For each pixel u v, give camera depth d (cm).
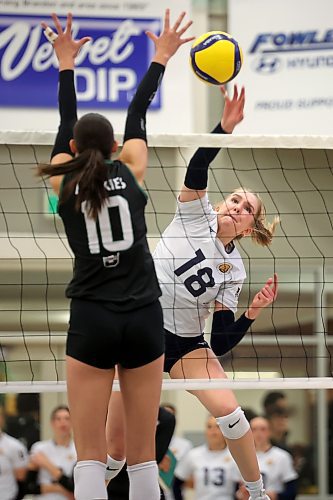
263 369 1482
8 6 1462
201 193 729
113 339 552
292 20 1465
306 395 1490
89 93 1465
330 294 1497
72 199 557
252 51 1466
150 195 1434
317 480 1482
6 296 1491
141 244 562
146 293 560
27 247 1446
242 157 1471
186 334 733
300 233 1488
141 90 603
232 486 1127
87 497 551
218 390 710
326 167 1489
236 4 1470
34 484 1134
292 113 1462
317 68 1464
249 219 738
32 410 1408
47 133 710
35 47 1467
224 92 731
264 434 1130
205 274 725
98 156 552
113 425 709
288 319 1497
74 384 561
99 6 1469
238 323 737
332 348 1498
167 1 1477
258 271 1494
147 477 571
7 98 1464
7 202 1425
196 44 723
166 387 697
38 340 1511
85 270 561
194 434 1466
